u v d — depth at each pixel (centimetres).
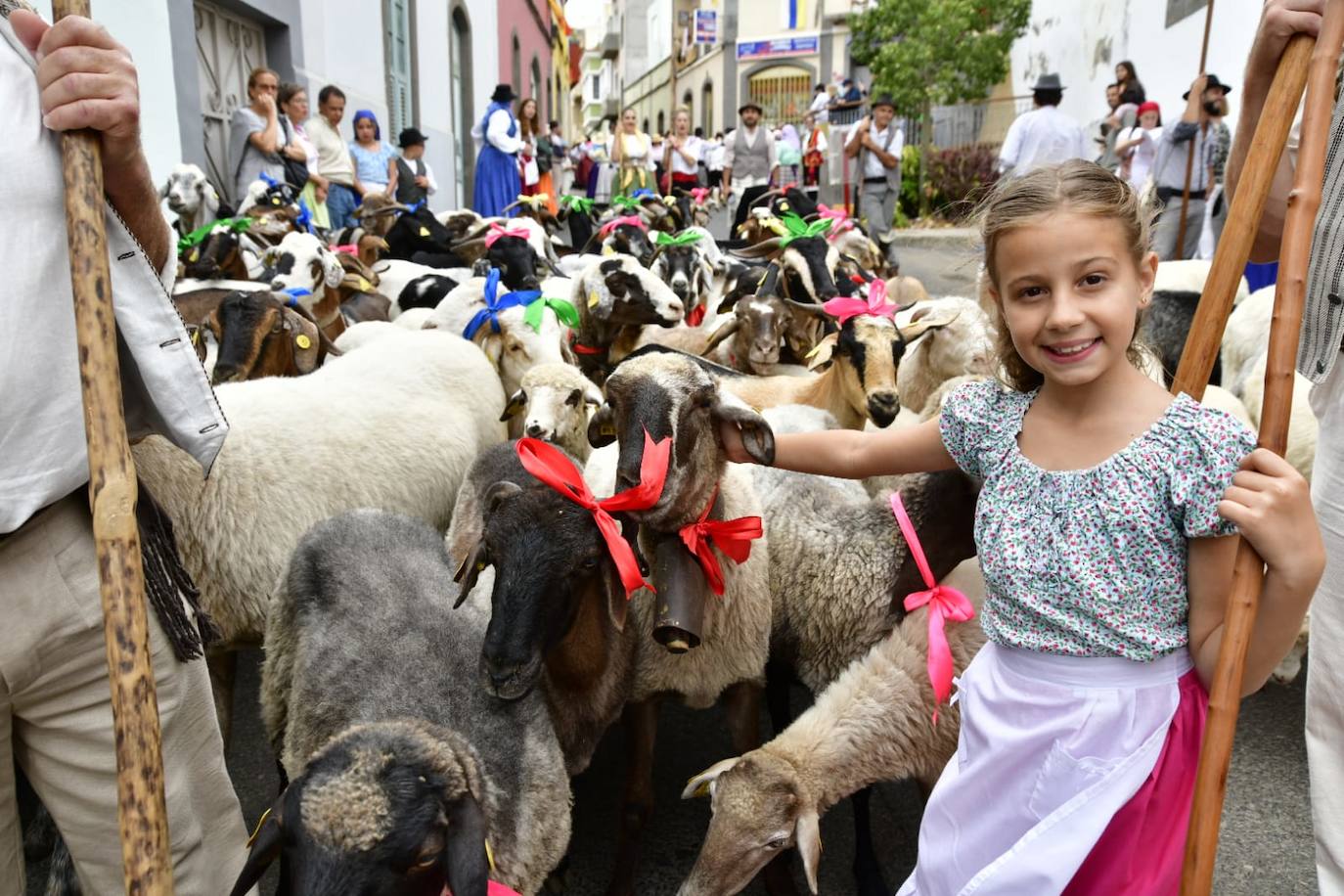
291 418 378
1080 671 182
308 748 257
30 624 191
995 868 183
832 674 341
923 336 540
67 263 186
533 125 1543
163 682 210
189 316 549
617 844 331
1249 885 320
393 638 275
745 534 278
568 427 410
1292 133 228
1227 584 174
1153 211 187
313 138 1064
